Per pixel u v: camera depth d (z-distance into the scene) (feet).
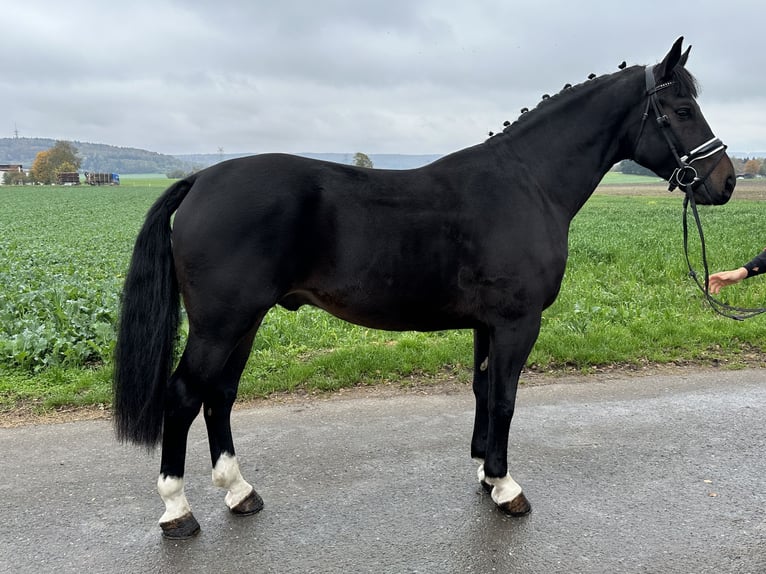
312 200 9.53
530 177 10.65
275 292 9.52
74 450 12.85
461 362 18.39
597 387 16.60
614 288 28.71
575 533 9.78
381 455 12.63
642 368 18.21
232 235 9.16
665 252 39.47
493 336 10.27
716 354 19.30
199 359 9.40
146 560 9.14
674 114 10.84
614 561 9.03
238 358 10.64
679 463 12.16
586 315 23.07
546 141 10.91
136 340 9.48
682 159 10.93
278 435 13.64
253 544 9.56
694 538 9.60
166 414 9.56
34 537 9.66
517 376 10.32
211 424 10.55
